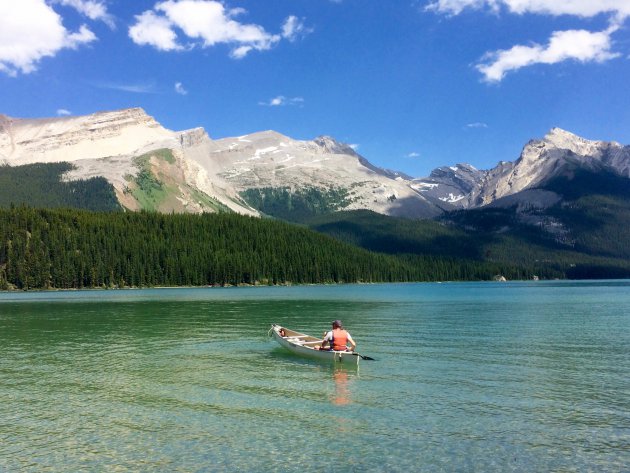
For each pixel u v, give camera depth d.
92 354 40.00
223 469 18.14
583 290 170.38
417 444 20.31
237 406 25.45
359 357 34.31
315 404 25.70
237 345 44.38
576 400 26.22
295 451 19.66
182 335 50.88
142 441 20.77
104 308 87.69
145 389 28.86
